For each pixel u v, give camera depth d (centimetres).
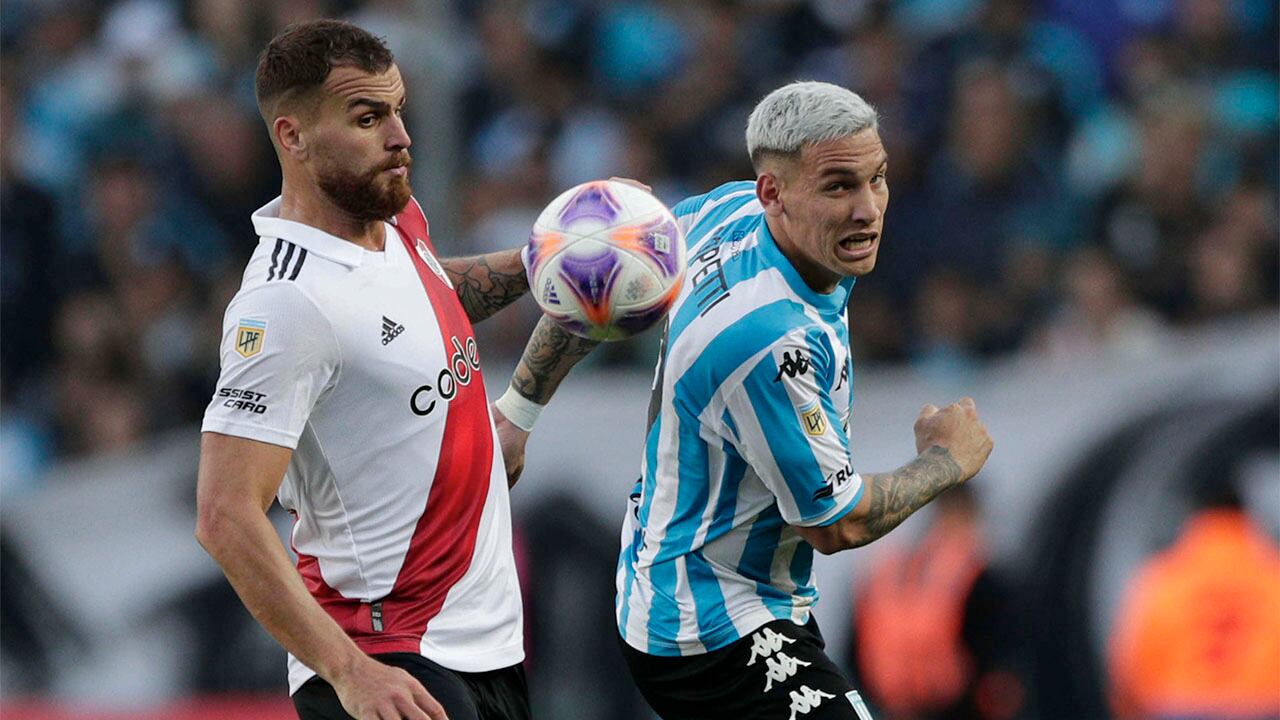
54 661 2841
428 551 1292
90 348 3300
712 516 1473
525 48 3531
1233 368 2483
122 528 2850
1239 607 2453
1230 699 2447
